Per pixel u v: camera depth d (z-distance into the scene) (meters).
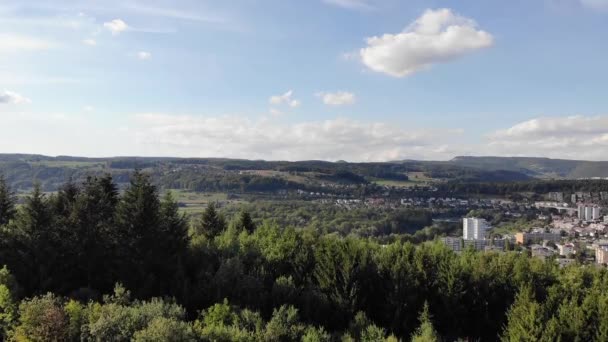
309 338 42.44
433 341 49.69
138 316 38.88
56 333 36.72
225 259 62.84
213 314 44.84
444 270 62.75
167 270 56.84
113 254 55.84
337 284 59.81
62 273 54.06
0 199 67.50
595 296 53.22
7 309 39.78
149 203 57.44
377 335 49.03
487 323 61.78
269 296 55.56
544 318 47.81
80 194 60.53
